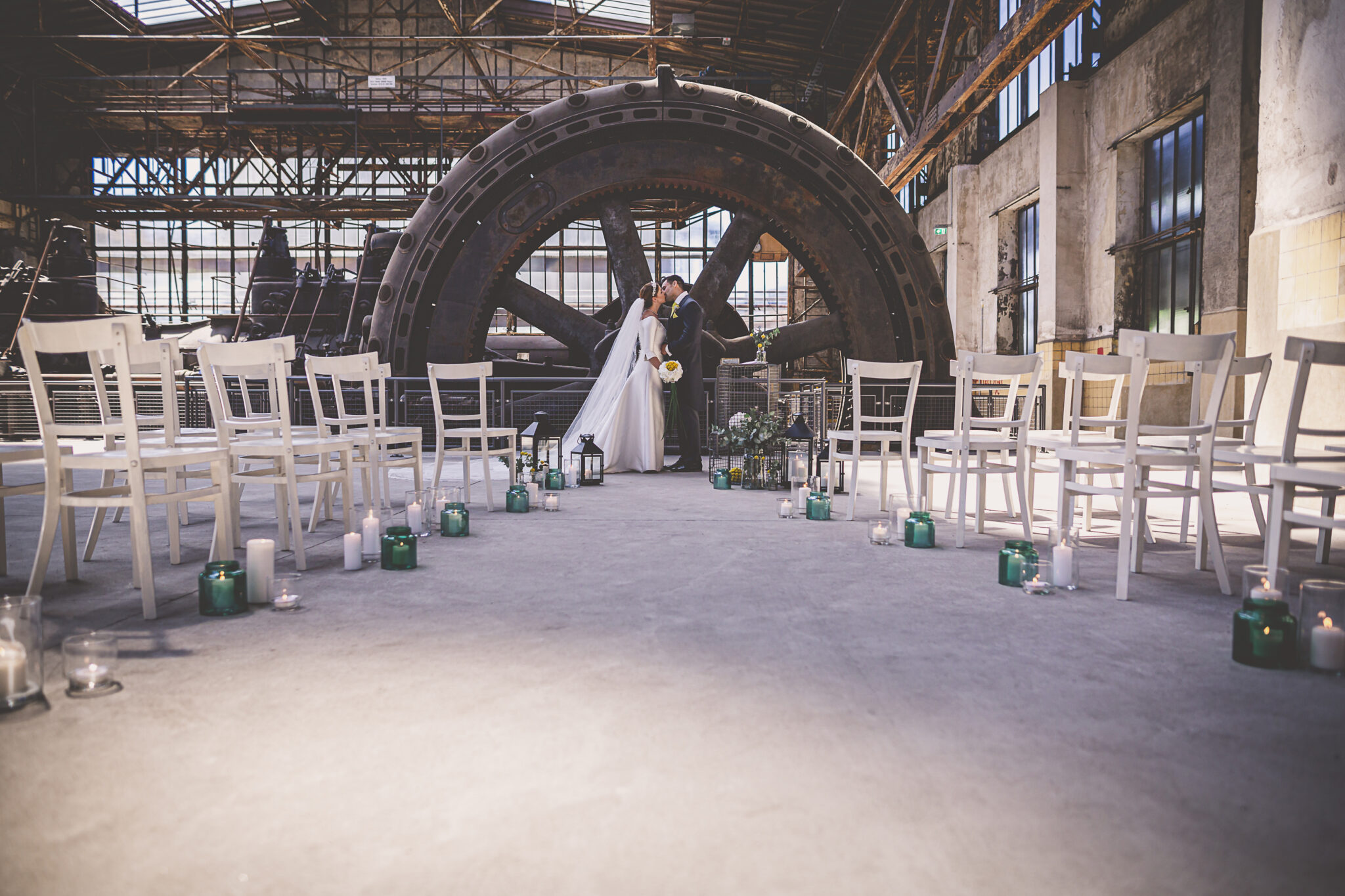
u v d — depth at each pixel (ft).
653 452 28.43
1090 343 51.90
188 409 47.16
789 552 13.79
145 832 4.74
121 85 83.71
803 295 97.71
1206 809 5.07
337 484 23.77
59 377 47.83
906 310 39.34
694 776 5.49
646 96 38.75
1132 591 11.07
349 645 8.43
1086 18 52.08
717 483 23.91
